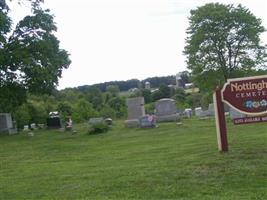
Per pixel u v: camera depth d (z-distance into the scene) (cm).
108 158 1563
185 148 1589
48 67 4075
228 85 1307
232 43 5988
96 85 8988
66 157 1738
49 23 4169
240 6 5934
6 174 1395
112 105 6362
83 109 5341
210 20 5931
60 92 6825
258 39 5944
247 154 1255
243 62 5959
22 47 3994
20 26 4084
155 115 3550
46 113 5222
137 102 3356
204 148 1494
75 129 3662
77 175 1239
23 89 4178
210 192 952
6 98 4191
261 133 1847
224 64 6019
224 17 5859
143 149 1734
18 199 1024
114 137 2541
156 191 984
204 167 1157
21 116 4822
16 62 3966
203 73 6050
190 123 3145
